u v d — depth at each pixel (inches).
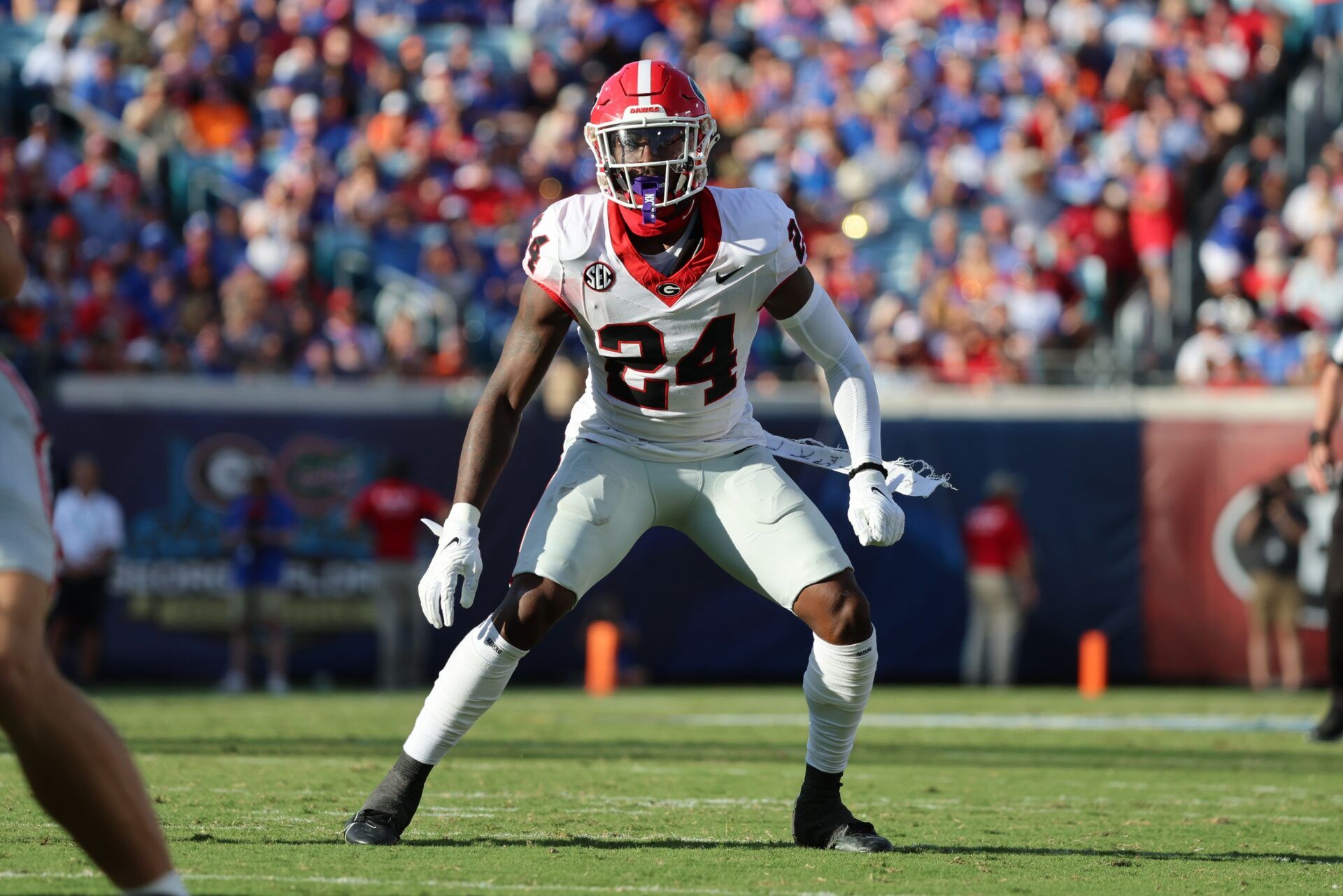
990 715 1425.9
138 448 1809.8
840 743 580.1
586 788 781.9
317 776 813.9
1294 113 2443.4
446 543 549.3
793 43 2603.3
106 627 1792.6
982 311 2140.7
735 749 1043.9
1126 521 1916.8
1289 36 2593.5
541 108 2491.4
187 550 1814.7
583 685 1884.8
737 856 553.9
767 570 568.7
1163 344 2186.3
